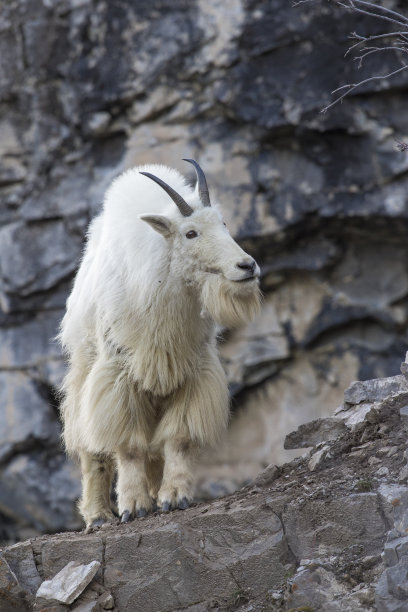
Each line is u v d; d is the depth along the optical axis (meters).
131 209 19.45
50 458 49.62
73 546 16.66
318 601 14.12
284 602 14.52
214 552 15.74
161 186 18.70
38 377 49.34
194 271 18.38
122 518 18.14
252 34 44.41
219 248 18.11
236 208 45.81
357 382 18.59
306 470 16.88
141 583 16.00
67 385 21.48
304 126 43.91
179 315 18.75
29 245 48.69
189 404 19.11
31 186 48.69
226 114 45.75
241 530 15.70
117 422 18.84
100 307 19.31
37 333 49.28
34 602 16.03
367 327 47.88
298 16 43.75
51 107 48.22
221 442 19.94
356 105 43.59
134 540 16.25
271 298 48.12
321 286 47.31
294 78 44.03
